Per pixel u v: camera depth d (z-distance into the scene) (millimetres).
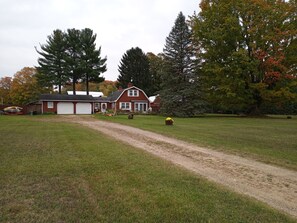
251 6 30891
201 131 15523
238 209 4289
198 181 5777
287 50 30891
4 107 41562
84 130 15719
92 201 4516
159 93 37656
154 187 5270
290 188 5527
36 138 11930
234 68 30359
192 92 34625
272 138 12703
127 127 17719
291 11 31234
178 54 35969
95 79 51000
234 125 20219
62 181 5605
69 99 42562
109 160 7586
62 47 49469
